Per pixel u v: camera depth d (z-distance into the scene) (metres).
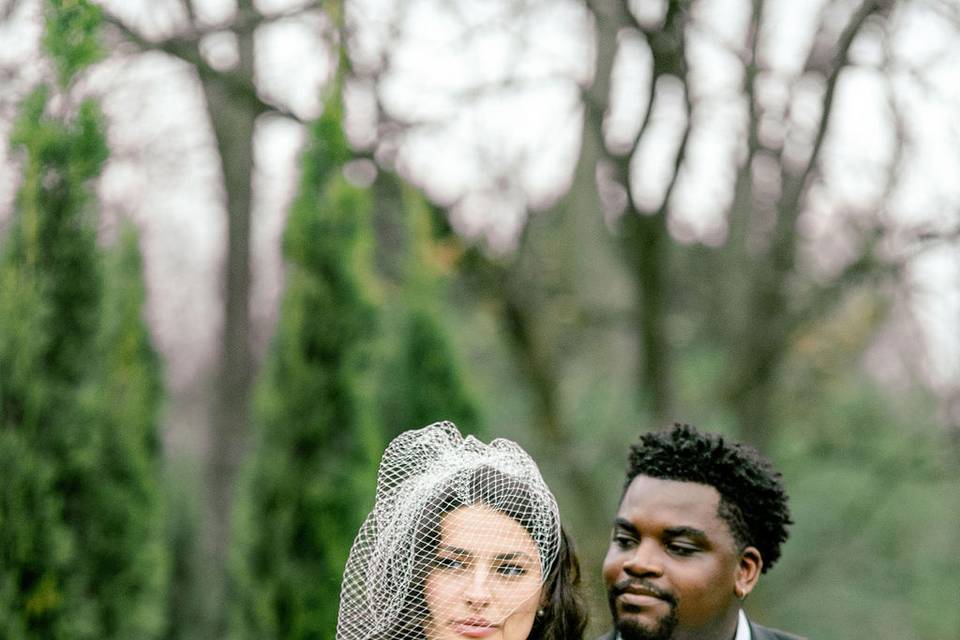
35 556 4.46
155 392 6.99
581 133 7.82
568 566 2.82
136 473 5.12
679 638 2.75
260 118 6.36
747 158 7.38
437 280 6.74
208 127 7.95
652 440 2.89
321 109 5.39
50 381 4.55
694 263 8.85
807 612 11.51
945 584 10.96
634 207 7.14
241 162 7.96
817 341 9.05
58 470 4.55
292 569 5.04
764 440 7.82
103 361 4.94
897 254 7.25
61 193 4.53
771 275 7.59
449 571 2.60
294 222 5.29
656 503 2.76
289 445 5.13
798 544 10.74
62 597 4.53
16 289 4.53
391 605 2.65
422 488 2.67
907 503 10.75
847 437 9.17
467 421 6.41
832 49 7.18
